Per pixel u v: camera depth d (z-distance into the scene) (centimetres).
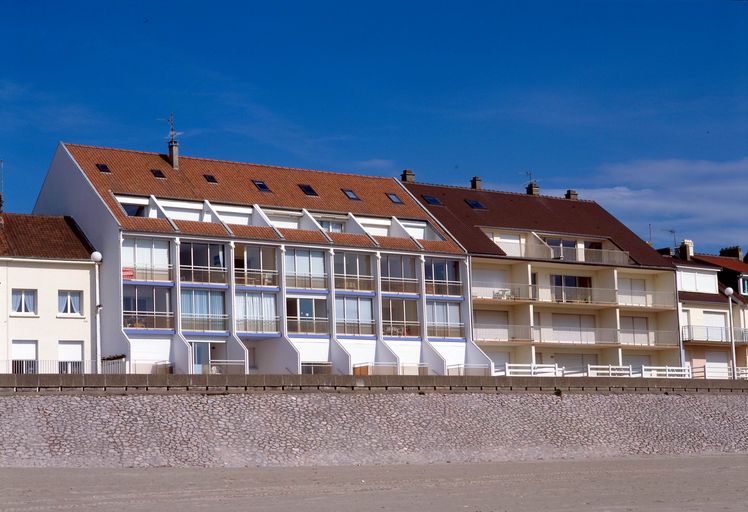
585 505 3609
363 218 7794
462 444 5675
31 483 4081
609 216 9200
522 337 7894
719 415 6775
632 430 6328
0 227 6688
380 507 3506
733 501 3750
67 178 7250
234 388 5544
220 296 6938
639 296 8512
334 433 5459
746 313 9206
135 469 4672
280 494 3841
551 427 6116
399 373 7231
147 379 5344
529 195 9050
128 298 6644
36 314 6506
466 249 7788
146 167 7400
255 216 7369
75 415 5047
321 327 7219
